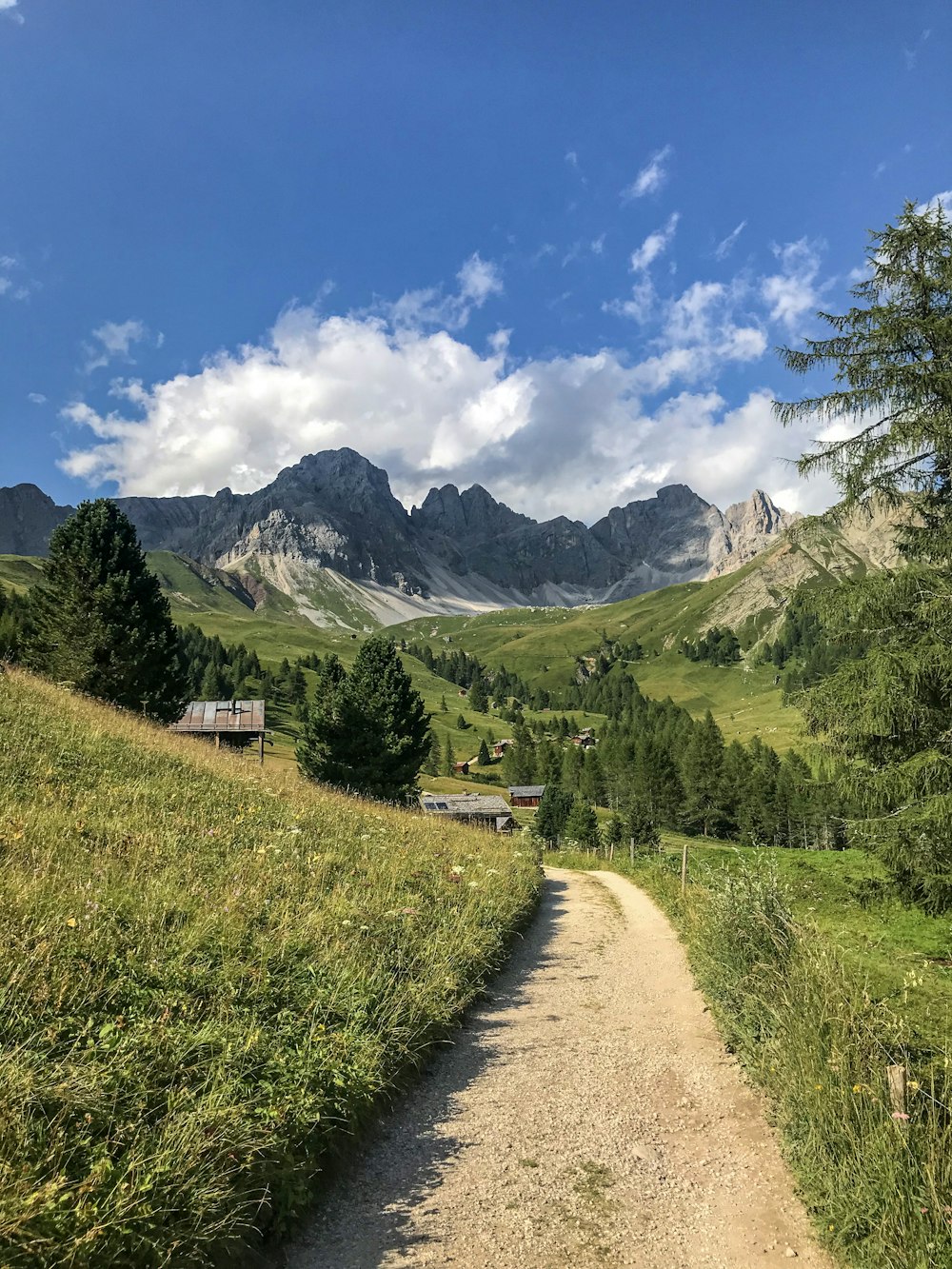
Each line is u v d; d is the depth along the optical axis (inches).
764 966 301.4
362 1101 215.6
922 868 458.3
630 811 3698.3
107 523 1465.3
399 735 1695.4
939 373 458.6
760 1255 170.2
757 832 3415.4
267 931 295.3
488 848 813.2
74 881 275.6
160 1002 209.2
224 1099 176.9
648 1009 372.5
